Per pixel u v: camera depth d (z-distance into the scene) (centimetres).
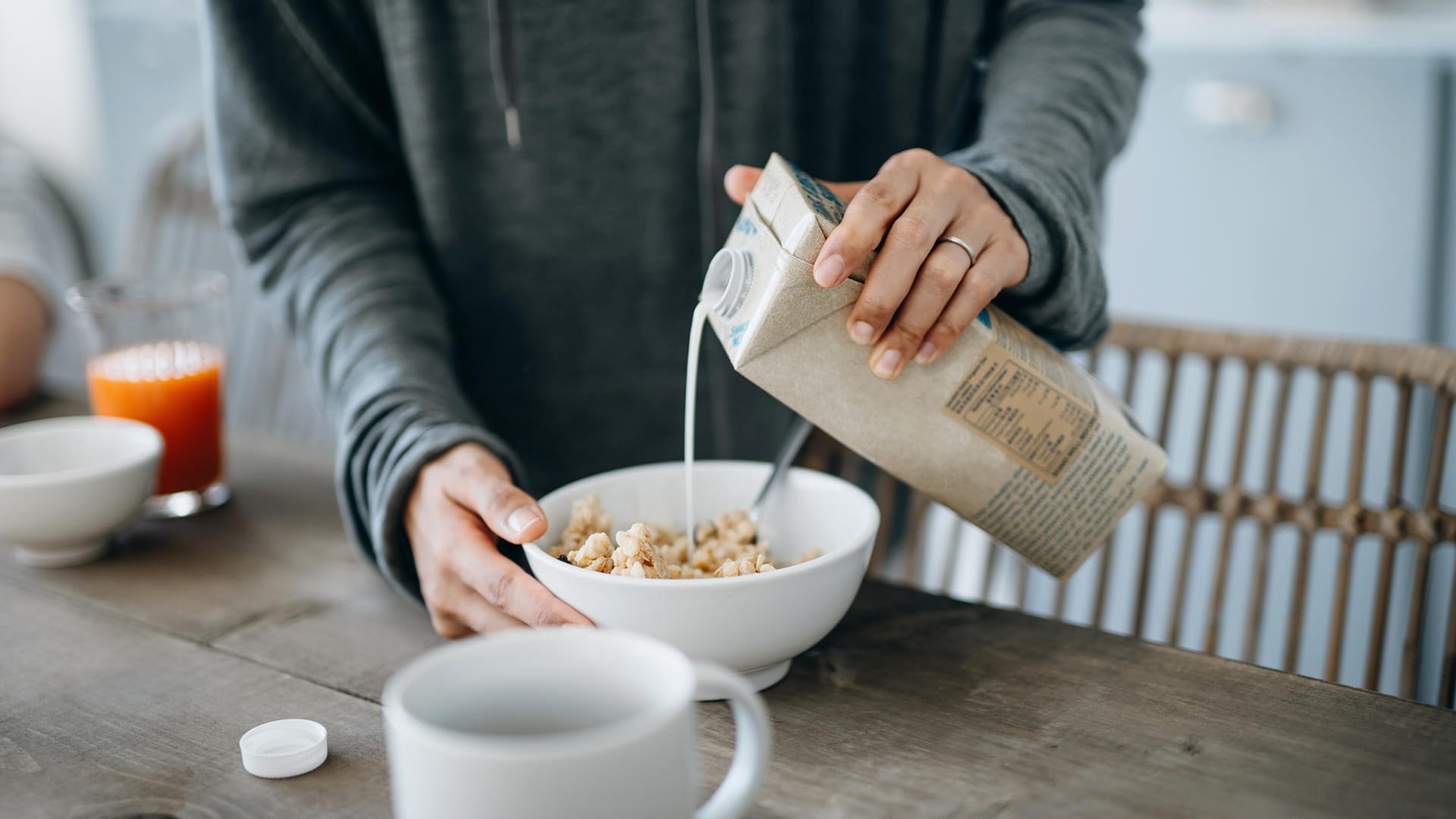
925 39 96
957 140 102
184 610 76
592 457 105
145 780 55
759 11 90
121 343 94
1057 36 84
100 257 248
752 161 94
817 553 67
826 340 58
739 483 73
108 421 90
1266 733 57
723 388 100
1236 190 182
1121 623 177
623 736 38
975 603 74
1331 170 174
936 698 61
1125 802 51
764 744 44
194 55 226
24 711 63
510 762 38
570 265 99
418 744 38
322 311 87
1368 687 84
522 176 95
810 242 55
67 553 84
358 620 74
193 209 146
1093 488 63
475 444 71
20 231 163
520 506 63
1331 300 179
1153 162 188
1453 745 55
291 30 91
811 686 63
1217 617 92
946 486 63
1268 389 168
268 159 93
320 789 54
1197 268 188
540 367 102
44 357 124
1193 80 182
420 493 70
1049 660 65
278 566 83
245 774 55
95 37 234
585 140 95
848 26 95
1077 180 71
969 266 59
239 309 148
